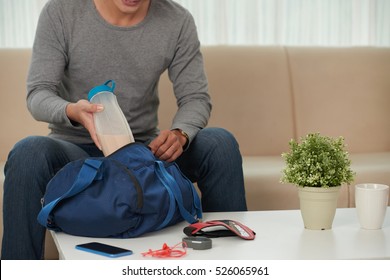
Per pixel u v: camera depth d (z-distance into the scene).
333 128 2.74
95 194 1.47
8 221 1.68
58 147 1.79
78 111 1.69
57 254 2.21
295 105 2.73
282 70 2.74
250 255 1.31
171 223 1.56
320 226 1.52
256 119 2.67
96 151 2.00
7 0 2.83
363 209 1.53
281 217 1.66
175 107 2.60
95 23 1.98
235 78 2.68
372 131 2.77
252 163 2.42
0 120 2.54
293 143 1.55
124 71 2.01
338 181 1.51
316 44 3.09
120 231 1.46
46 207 1.47
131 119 2.05
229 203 1.88
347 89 2.78
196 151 1.92
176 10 2.10
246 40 3.01
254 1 3.00
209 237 1.45
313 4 3.07
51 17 1.96
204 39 2.97
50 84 1.92
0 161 2.52
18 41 2.85
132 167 1.51
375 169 2.30
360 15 3.11
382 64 2.84
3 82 2.56
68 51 1.99
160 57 2.05
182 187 1.58
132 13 1.99
